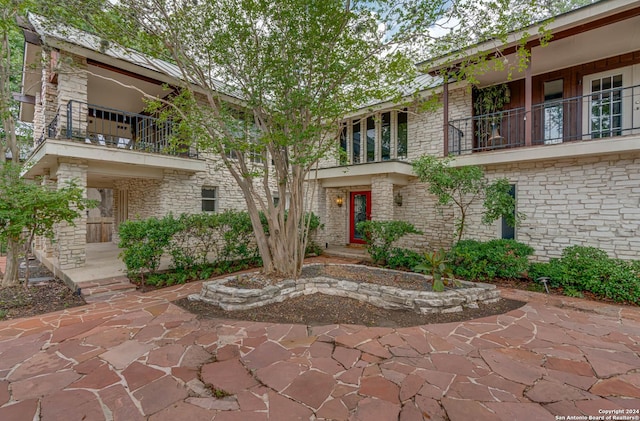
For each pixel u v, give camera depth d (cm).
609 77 684
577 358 312
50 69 735
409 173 911
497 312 458
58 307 493
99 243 1245
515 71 744
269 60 494
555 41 621
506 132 814
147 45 550
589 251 570
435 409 234
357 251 1008
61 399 244
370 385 267
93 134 843
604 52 667
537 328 392
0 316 443
